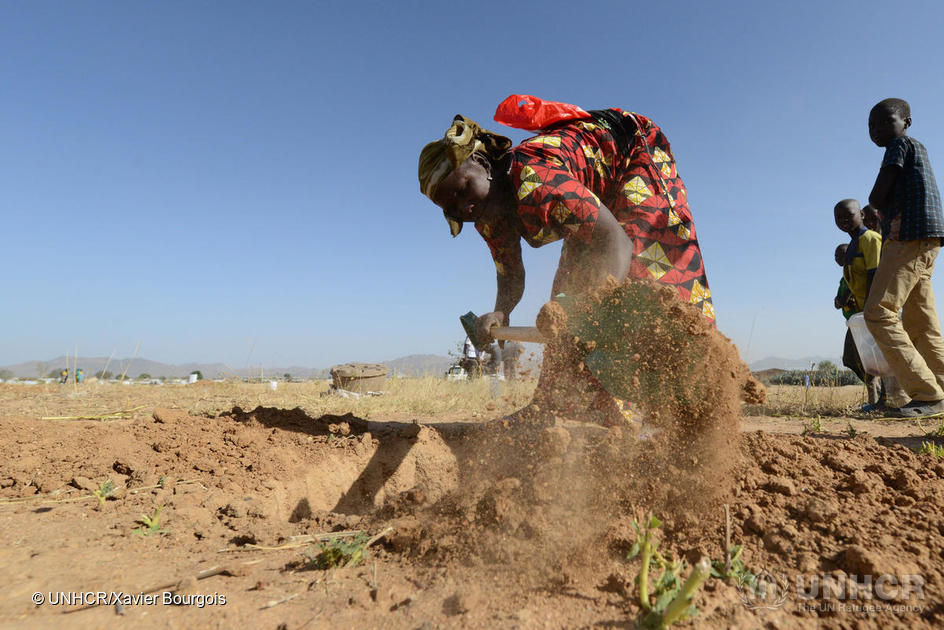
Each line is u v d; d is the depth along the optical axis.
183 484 2.59
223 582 1.59
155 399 6.55
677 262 2.76
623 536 1.65
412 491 2.25
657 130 2.90
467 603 1.36
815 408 5.36
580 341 2.15
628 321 2.05
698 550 1.59
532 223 2.48
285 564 1.74
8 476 2.62
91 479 2.65
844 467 2.25
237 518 2.26
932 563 1.49
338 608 1.41
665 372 1.95
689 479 1.86
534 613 1.32
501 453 2.27
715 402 1.92
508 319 3.38
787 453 2.35
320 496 3.04
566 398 2.38
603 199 2.85
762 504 1.86
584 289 2.31
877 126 4.20
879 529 1.67
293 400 6.61
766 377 7.63
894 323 4.22
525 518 1.69
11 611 1.39
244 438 3.28
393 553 1.79
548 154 2.49
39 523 2.09
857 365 5.51
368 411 5.63
